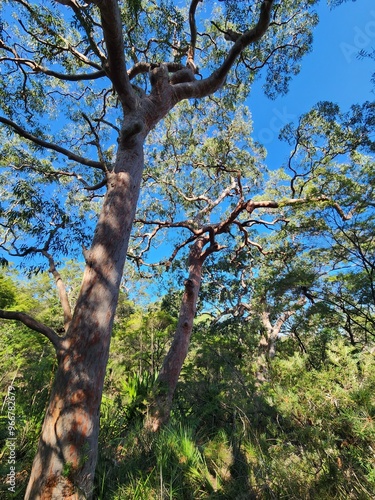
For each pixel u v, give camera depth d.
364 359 2.62
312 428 2.31
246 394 3.74
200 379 6.01
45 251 4.71
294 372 3.09
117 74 4.23
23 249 4.81
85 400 2.86
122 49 3.98
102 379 3.11
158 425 4.74
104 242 3.75
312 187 6.38
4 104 6.75
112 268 3.62
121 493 2.79
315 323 7.47
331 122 7.50
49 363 5.34
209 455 3.18
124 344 10.84
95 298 3.38
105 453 3.59
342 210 5.63
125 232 3.96
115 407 5.66
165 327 11.61
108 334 3.31
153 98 5.33
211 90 6.41
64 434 2.68
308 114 7.62
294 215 6.64
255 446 2.84
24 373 5.62
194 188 13.16
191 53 7.44
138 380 6.36
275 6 7.21
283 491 2.23
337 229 5.68
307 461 2.19
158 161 12.00
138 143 4.65
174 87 5.77
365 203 5.24
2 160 7.17
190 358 9.52
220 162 12.01
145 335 10.74
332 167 7.05
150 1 6.70
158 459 3.14
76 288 15.98
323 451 2.15
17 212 5.01
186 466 3.09
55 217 5.20
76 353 3.06
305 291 6.68
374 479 1.83
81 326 3.21
